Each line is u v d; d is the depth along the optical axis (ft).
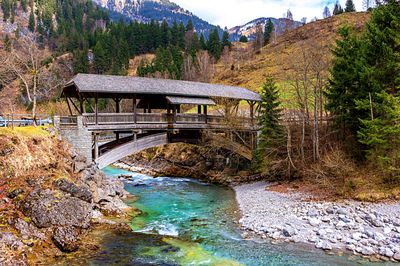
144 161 194.90
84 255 59.88
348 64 105.50
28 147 82.53
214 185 138.41
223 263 58.54
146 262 58.23
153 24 548.31
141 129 116.78
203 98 135.13
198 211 95.30
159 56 406.82
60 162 87.76
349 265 56.95
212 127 137.39
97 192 91.76
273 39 449.06
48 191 69.72
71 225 67.77
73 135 100.78
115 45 474.49
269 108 129.70
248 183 133.90
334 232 71.36
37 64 141.49
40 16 631.97
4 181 71.77
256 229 76.79
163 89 121.70
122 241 67.56
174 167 171.01
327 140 120.37
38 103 208.64
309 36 368.27
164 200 109.70
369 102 92.89
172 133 137.90
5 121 93.61
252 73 320.70
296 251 63.67
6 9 605.73
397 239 65.10
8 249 54.65
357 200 88.74
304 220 80.23
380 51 95.71
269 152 128.47
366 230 70.38
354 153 107.55
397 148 89.61
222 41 521.24
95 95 106.01
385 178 92.07
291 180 121.60
